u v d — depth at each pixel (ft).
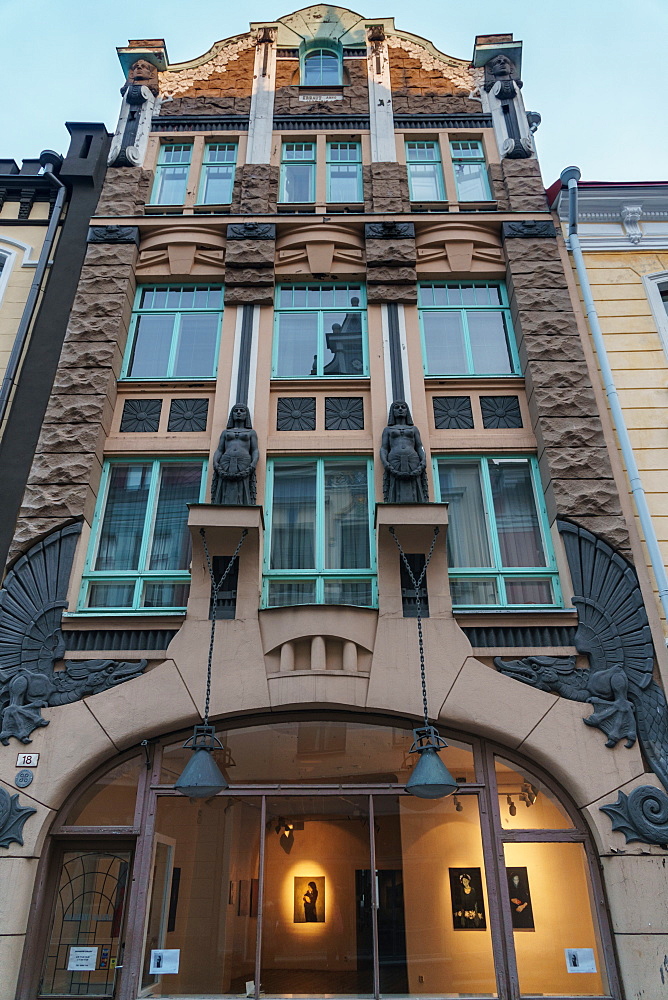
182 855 25.54
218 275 37.60
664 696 26.66
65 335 34.94
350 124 43.29
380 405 33.32
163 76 45.62
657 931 23.08
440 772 23.31
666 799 24.84
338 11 47.65
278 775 26.61
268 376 34.30
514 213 38.52
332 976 23.77
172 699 26.68
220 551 29.27
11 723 26.32
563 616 28.07
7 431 32.50
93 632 28.09
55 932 24.72
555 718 26.30
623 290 36.60
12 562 29.27
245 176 40.50
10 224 39.37
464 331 36.42
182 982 23.79
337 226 38.40
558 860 25.23
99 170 41.29
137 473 32.76
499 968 23.81
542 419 32.19
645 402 33.17
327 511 31.91
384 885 25.03
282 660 27.14
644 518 29.99
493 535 31.30
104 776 26.68
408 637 27.71
